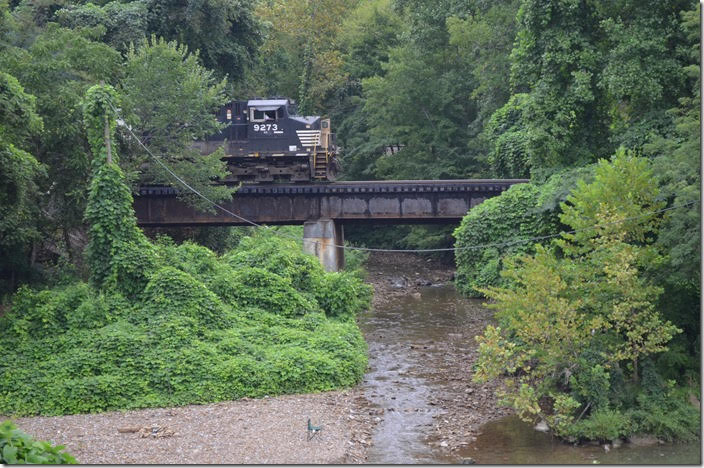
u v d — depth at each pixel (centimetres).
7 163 2461
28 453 1087
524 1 3384
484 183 4188
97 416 2114
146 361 2305
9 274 3073
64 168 3167
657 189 2252
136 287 2628
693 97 2888
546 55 3247
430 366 2716
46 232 3325
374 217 4316
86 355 2303
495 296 2225
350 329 2889
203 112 3994
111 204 2661
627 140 2973
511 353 2020
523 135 4500
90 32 3506
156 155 3812
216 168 3962
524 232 3550
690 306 2294
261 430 1980
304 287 3177
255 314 2791
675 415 1980
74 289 2580
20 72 3048
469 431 2031
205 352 2386
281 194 4325
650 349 2002
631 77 2908
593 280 2164
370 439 1962
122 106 3325
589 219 2275
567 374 2061
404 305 4025
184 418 2080
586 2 3253
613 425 1912
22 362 2295
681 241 2138
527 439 1969
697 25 2688
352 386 2462
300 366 2420
